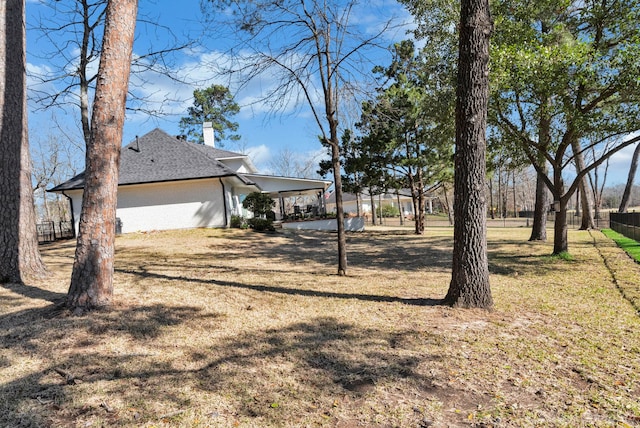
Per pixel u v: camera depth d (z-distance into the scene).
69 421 2.58
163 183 17.69
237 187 21.55
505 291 6.39
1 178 6.36
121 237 15.77
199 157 18.78
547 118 9.41
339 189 8.45
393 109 8.35
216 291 6.25
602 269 8.41
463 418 2.65
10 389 2.96
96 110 4.80
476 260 5.15
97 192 4.84
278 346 3.91
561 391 3.00
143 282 6.79
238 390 3.03
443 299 5.57
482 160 5.03
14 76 6.42
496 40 9.48
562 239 10.30
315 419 2.65
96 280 4.87
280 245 14.99
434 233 21.31
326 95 8.01
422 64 12.34
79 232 4.89
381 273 8.73
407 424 2.59
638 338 4.08
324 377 3.26
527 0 9.45
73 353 3.63
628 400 2.83
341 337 4.17
